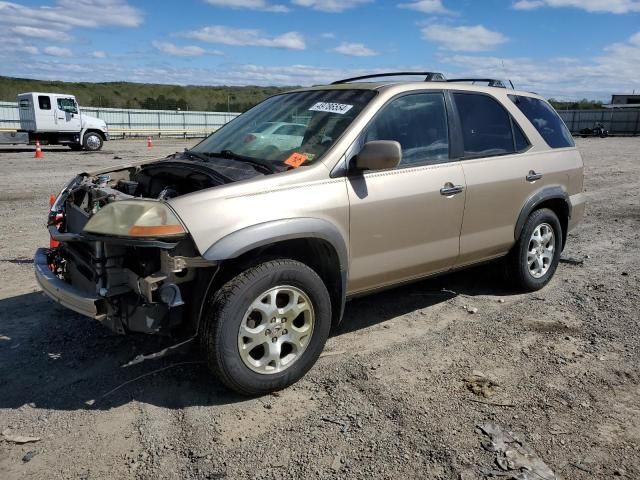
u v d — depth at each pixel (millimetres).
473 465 2848
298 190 3510
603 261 6594
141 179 4164
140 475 2760
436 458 2900
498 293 5391
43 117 22609
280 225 3324
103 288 3211
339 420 3232
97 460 2867
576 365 3926
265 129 4281
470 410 3342
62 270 3943
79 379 3656
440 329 4535
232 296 3199
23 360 3893
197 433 3102
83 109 34438
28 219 8516
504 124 5008
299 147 3891
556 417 3279
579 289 5535
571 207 5582
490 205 4688
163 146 28109
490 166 4684
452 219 4395
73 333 4316
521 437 3082
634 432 3146
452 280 5750
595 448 2998
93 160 18938
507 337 4387
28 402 3389
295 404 3406
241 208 3264
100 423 3184
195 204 3172
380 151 3582
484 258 4883
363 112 3955
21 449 2943
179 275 3217
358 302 5105
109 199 3531
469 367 3885
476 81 5270
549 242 5469
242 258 3363
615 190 12664
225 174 3596
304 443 3023
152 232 3014
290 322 3500
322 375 3756
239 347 3285
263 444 3014
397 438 3064
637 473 2805
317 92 4504
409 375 3766
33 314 4664
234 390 3387
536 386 3629
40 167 16391
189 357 3961
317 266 3822
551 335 4430
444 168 4340
